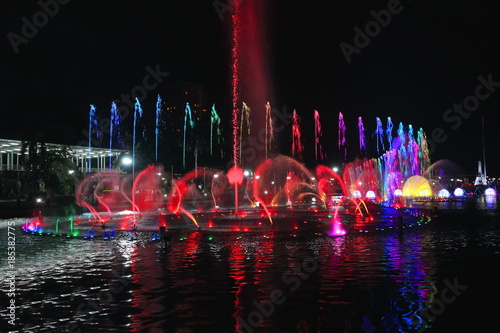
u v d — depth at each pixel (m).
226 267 10.27
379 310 6.72
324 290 7.94
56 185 47.28
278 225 21.17
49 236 17.80
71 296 7.86
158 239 16.09
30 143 45.44
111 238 16.69
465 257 11.29
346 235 16.64
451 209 32.00
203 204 47.50
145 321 6.39
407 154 56.53
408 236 16.11
